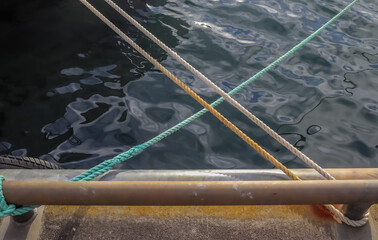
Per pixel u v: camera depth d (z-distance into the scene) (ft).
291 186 5.44
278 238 7.02
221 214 7.31
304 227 7.17
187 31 19.43
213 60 17.65
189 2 21.86
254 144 7.55
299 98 15.80
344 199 5.47
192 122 14.40
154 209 7.35
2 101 14.61
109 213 7.27
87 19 19.24
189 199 5.38
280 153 13.42
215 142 13.67
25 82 15.53
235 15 21.02
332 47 18.94
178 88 15.96
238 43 18.84
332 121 14.78
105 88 15.57
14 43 17.49
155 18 20.17
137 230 7.05
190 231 7.06
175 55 8.57
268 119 14.74
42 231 6.98
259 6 21.97
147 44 18.26
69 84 15.61
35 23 18.70
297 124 14.58
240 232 7.07
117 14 19.90
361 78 17.02
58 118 14.08
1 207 5.35
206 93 15.83
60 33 18.25
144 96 15.39
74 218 7.18
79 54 17.21
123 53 17.53
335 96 15.96
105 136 13.56
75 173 7.76
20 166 8.50
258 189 5.40
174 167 12.69
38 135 13.38
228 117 14.74
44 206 7.30
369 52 18.72
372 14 21.89
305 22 20.76
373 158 13.35
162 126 14.12
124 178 7.49
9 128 13.56
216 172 7.70
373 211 7.48
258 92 16.02
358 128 14.52
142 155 13.02
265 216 7.30
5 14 19.04
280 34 19.71
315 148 13.65
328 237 7.05
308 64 17.74
